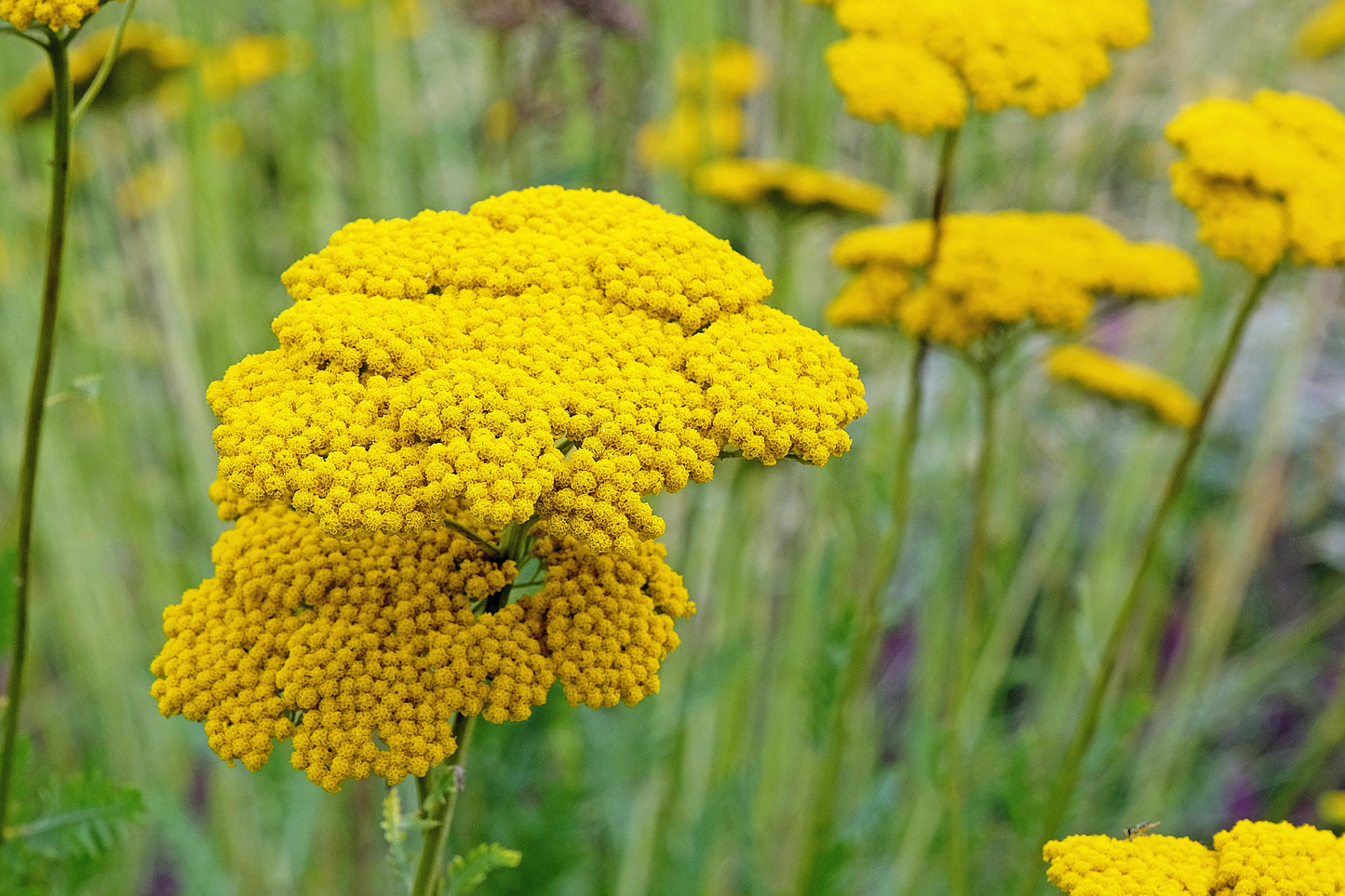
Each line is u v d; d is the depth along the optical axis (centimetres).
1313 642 109
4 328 80
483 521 41
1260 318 129
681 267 45
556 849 59
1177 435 86
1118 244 59
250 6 99
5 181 78
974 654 69
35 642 91
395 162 84
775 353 44
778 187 68
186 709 43
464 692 43
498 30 73
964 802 72
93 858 52
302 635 43
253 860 78
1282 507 106
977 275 57
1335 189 54
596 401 42
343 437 42
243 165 91
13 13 43
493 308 44
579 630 44
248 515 46
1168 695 95
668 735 68
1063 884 45
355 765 42
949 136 56
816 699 59
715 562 72
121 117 76
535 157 92
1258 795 98
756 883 63
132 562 99
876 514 59
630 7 71
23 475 47
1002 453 83
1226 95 87
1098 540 91
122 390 86
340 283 44
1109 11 54
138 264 83
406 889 44
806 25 74
